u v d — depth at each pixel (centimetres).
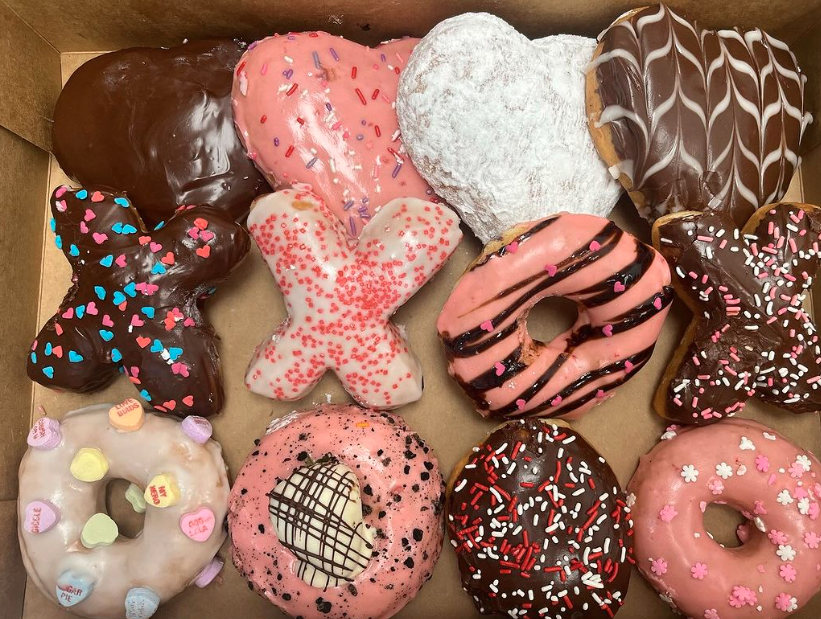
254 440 30
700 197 26
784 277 26
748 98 26
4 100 27
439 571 29
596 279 25
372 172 27
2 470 27
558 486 26
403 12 28
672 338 30
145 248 26
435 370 30
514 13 28
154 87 27
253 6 27
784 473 27
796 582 27
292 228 25
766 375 27
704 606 27
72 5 27
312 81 26
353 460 26
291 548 25
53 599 27
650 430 30
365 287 25
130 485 29
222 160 27
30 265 29
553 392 26
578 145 26
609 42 25
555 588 25
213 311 30
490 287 25
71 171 28
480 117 24
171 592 27
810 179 30
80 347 26
